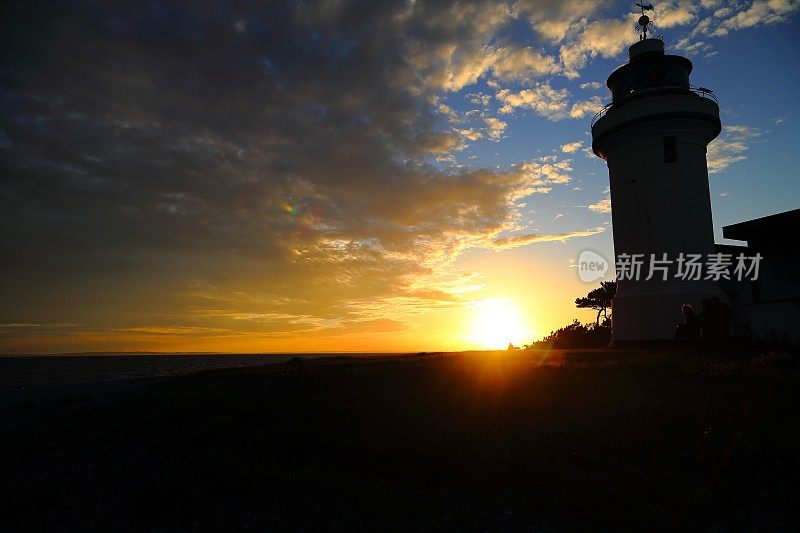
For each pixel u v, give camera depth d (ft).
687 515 20.44
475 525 21.67
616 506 21.67
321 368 72.23
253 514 24.80
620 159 98.43
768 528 19.65
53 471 35.27
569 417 32.12
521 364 58.13
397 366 65.87
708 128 93.45
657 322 88.74
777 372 41.39
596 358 62.34
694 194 91.66
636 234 94.63
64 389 120.37
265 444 34.73
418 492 25.08
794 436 26.32
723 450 25.53
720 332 68.08
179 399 53.88
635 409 32.17
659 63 99.76
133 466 34.58
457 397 40.78
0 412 70.44
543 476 24.64
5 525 26.43
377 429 34.04
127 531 24.54
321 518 23.65
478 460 27.04
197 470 31.24
